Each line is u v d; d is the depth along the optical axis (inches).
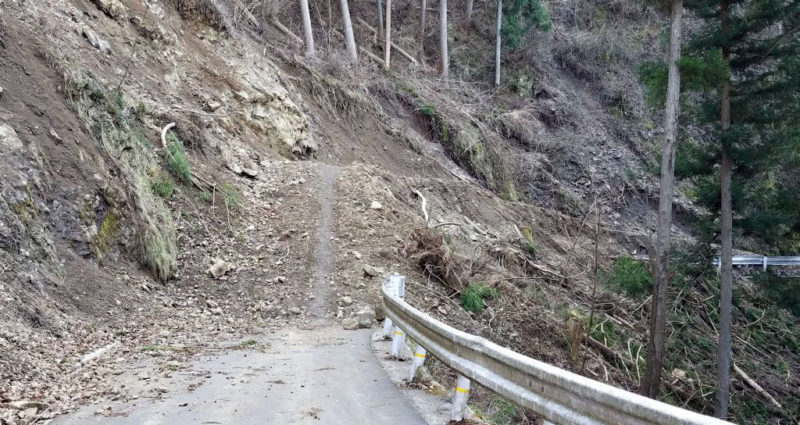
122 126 595.5
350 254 653.3
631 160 1533.0
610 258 1106.1
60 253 437.4
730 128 719.1
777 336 1019.3
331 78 1186.6
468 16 1697.8
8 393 250.5
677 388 754.8
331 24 1418.6
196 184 666.2
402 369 338.0
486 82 1593.3
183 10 962.7
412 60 1504.7
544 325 695.7
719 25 761.6
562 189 1389.0
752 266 1158.3
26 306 358.6
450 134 1305.4
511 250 845.8
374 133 1179.3
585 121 1594.5
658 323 645.3
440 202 952.9
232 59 973.8
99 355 340.8
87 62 666.8
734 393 818.8
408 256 683.4
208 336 433.7
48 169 466.0
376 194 787.4
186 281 545.6
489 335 630.5
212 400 261.0
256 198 733.9
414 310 311.6
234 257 603.8
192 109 805.2
